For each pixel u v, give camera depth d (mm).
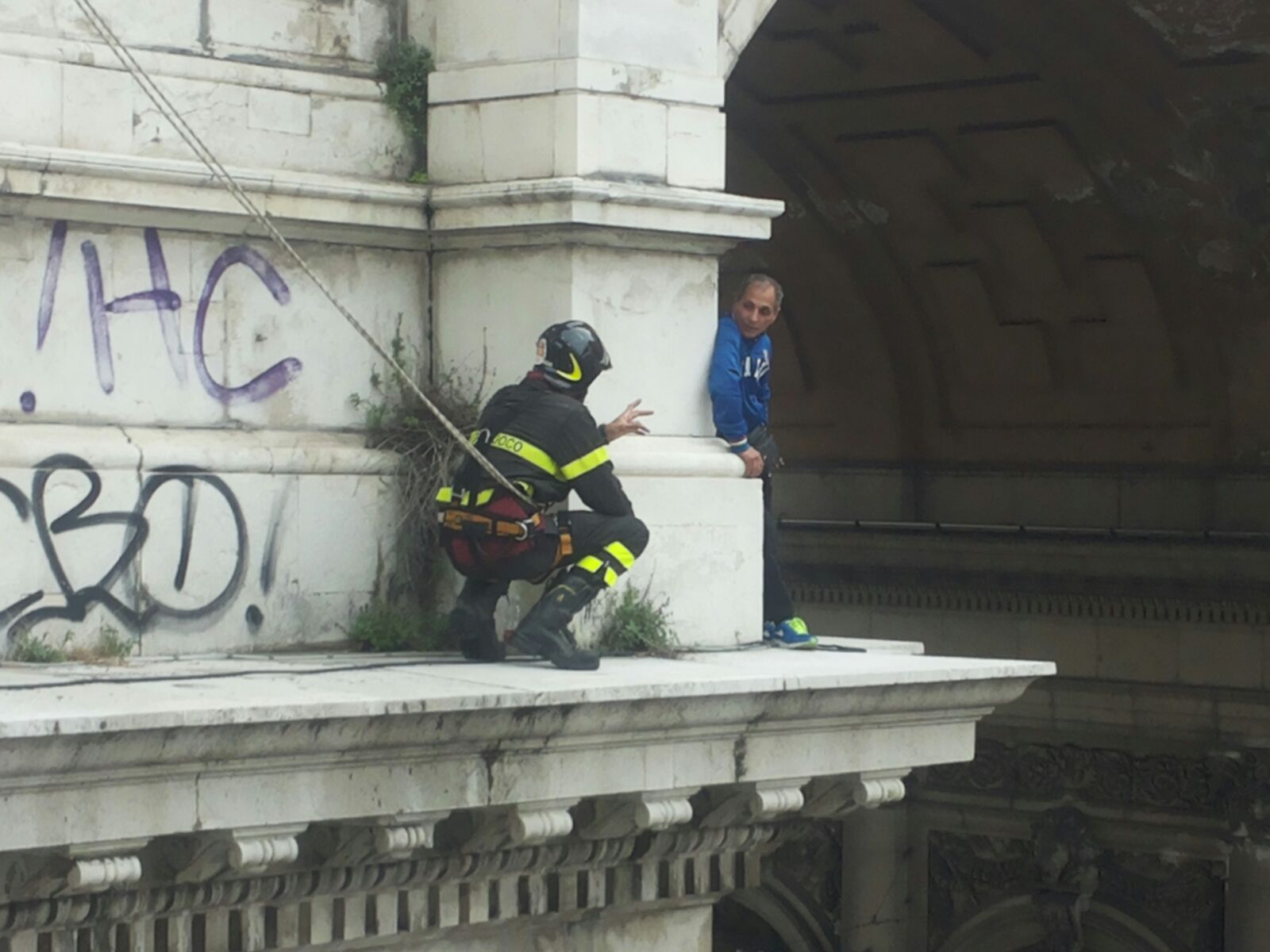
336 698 7508
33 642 8438
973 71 20062
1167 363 21953
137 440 8789
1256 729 20547
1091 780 21547
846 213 22797
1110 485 22562
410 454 9523
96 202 8648
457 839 8539
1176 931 21016
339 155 9570
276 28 9430
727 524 9922
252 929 8211
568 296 9477
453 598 9594
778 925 23609
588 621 9453
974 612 22625
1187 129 20062
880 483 24297
